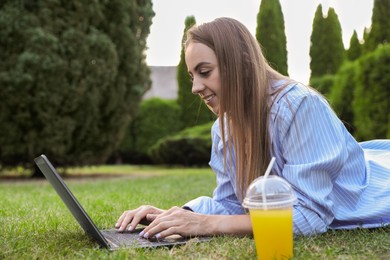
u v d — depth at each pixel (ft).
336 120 6.55
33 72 26.53
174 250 5.69
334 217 6.52
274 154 6.48
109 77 28.96
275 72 6.77
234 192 7.36
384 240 5.95
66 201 6.23
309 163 6.13
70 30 27.32
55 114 27.76
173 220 6.19
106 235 6.64
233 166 7.01
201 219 6.23
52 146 28.30
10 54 26.78
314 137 6.22
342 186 6.62
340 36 54.03
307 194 6.03
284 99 6.35
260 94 6.34
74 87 27.63
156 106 52.06
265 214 4.78
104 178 30.71
